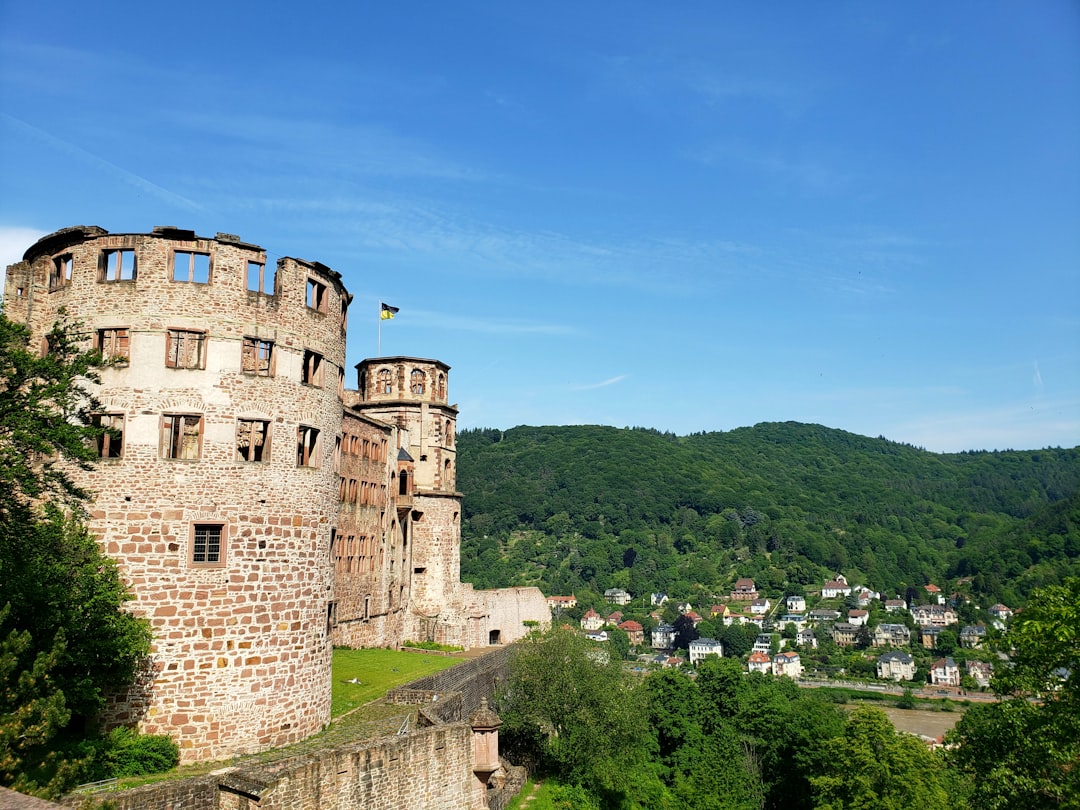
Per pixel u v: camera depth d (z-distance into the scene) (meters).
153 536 33.59
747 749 80.81
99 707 31.95
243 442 40.81
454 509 81.44
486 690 59.56
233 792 26.17
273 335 36.88
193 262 36.00
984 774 37.00
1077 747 32.44
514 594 91.88
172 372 34.75
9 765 22.20
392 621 73.44
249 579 34.88
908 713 141.88
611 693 56.91
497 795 45.34
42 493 33.97
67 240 36.38
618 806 58.41
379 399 80.69
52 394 30.69
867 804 59.56
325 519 38.53
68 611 29.64
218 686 33.62
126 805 24.20
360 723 39.38
